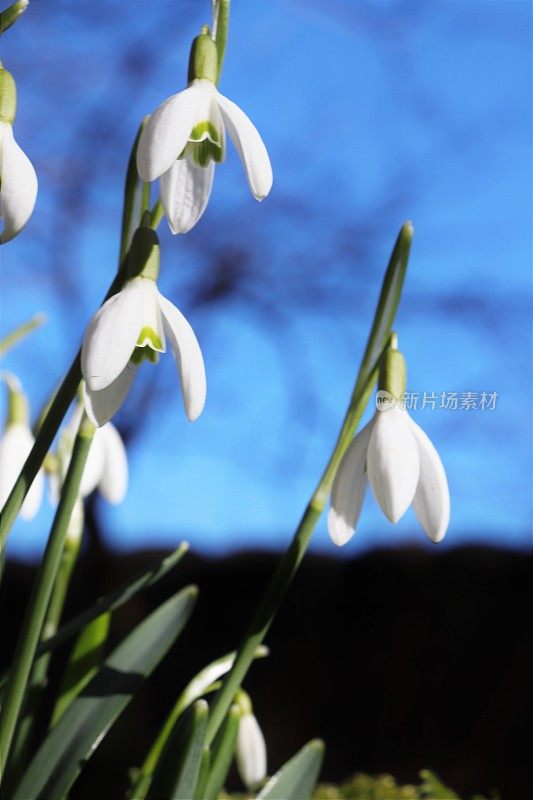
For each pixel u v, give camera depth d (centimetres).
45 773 51
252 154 47
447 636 146
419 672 147
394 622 150
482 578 147
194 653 158
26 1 47
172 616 53
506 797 137
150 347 47
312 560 157
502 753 140
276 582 49
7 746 48
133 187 49
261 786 57
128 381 48
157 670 156
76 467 48
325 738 148
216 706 49
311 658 152
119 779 145
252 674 153
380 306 49
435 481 49
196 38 48
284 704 151
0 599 158
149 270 47
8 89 47
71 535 56
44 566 48
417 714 145
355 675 150
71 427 58
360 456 49
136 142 49
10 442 59
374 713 147
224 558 163
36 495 59
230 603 160
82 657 55
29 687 54
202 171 49
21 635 48
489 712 141
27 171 47
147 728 151
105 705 52
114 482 59
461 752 142
